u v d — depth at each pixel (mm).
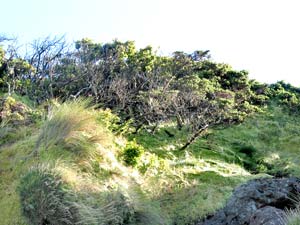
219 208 11555
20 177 9586
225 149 18625
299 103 24812
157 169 13086
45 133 10852
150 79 19141
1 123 12000
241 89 23625
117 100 17688
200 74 23297
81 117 11344
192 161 14820
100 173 10766
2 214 8969
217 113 18859
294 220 8242
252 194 10461
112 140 12344
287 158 18922
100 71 18875
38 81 17859
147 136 17188
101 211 9227
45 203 8805
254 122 22312
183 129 18297
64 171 9477
